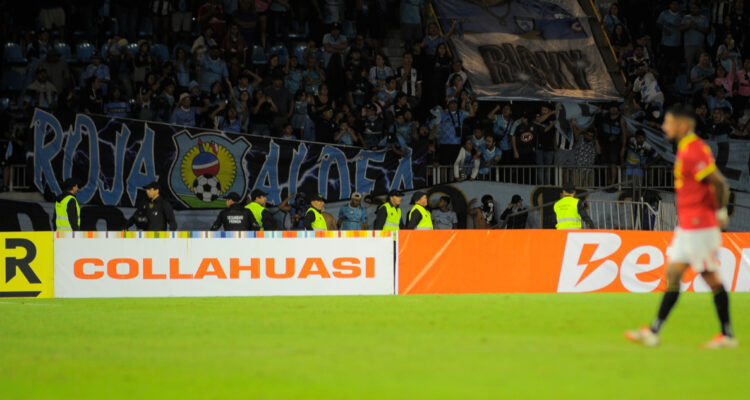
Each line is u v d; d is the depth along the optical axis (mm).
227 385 22016
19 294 53938
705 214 26859
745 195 83375
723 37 94938
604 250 55344
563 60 93812
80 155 74750
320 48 89938
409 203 79438
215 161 76562
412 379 22391
